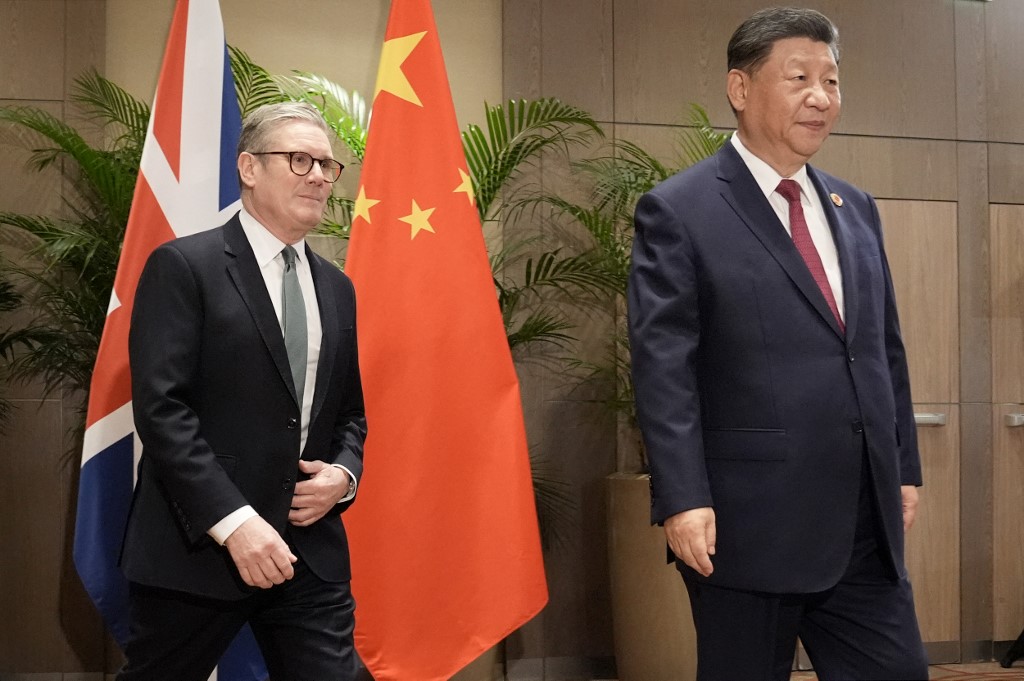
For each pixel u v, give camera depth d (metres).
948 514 4.39
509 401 3.18
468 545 3.10
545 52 4.19
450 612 3.08
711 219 1.89
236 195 3.02
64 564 3.83
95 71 3.91
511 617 3.09
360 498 3.06
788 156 1.91
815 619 1.88
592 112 4.20
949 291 4.45
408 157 3.23
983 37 4.52
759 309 1.82
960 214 4.47
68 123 3.90
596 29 4.22
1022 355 4.48
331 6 4.17
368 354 3.10
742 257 1.85
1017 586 4.43
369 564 3.05
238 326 1.91
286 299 2.02
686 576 1.89
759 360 1.81
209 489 1.78
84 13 3.93
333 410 2.06
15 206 3.87
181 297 1.89
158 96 3.00
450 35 4.22
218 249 1.97
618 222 4.08
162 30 4.05
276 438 1.91
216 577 1.85
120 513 2.80
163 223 2.93
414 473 3.09
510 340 3.87
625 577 3.68
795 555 1.75
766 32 1.91
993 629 4.40
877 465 1.81
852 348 1.84
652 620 3.62
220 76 3.05
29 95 3.90
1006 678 4.05
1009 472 4.45
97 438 2.78
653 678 3.61
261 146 2.03
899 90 4.45
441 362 3.14
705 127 3.93
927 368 4.42
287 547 1.82
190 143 2.99
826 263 1.92
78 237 3.52
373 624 3.04
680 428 1.76
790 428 1.78
